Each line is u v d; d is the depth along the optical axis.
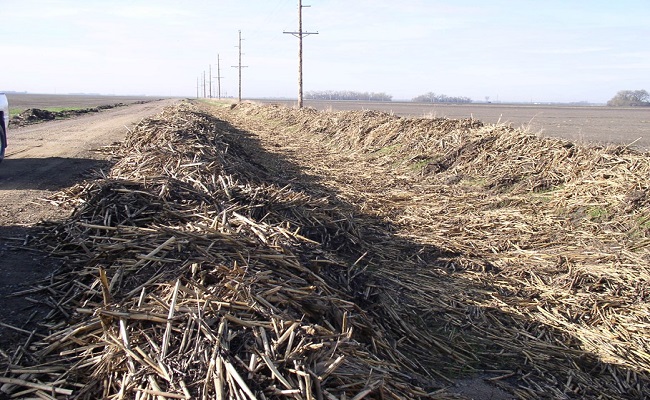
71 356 3.62
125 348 3.35
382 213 9.02
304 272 4.83
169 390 3.06
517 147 11.35
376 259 6.81
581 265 6.61
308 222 7.05
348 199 9.86
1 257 5.27
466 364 4.66
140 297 3.91
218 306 3.72
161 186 6.59
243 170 9.78
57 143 15.05
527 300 5.85
